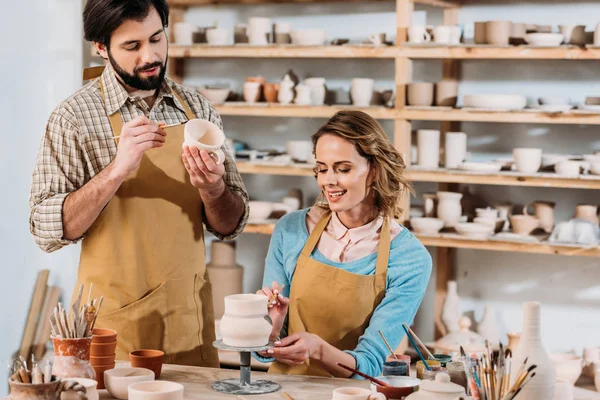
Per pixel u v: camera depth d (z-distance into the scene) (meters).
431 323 4.37
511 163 4.00
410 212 4.18
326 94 4.31
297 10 4.52
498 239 3.86
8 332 4.29
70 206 2.25
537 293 4.21
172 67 4.64
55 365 1.94
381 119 4.43
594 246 3.71
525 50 3.79
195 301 2.50
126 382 1.94
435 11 4.29
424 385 1.80
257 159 4.36
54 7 4.45
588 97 3.86
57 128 2.34
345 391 1.89
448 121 4.26
